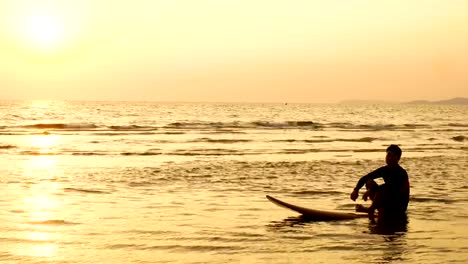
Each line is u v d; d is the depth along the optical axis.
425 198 14.79
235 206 13.38
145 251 9.17
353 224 11.59
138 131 45.12
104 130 46.09
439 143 36.59
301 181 17.89
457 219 12.18
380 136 43.28
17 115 78.25
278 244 9.78
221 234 10.43
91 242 9.70
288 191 15.91
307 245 9.76
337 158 25.33
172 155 25.89
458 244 9.95
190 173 19.39
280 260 8.76
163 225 11.14
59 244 9.52
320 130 51.25
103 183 16.95
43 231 10.45
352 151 29.05
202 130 47.62
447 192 15.88
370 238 10.35
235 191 15.73
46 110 104.19
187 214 12.31
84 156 25.12
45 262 8.44
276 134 43.59
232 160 23.81
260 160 23.95
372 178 12.72
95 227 10.87
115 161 23.14
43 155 25.38
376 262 8.73
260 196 14.94
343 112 131.62
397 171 12.66
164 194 15.05
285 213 12.59
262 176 18.91
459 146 33.91
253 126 55.44
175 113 100.12
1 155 25.14
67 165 21.56
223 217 12.04
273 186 16.77
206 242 9.80
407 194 12.63
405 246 9.77
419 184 17.44
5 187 15.87
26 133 41.19
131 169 20.33
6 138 36.22
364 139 38.75
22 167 20.78
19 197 14.21
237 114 99.88
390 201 12.49
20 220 11.35
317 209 13.29
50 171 19.66
